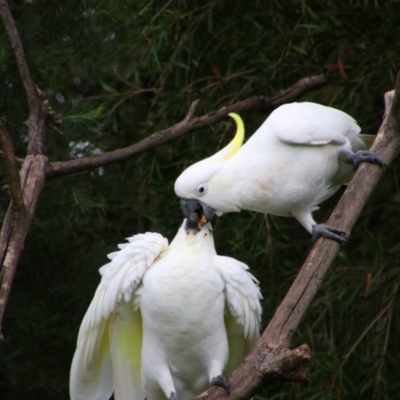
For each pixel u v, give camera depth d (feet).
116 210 39.78
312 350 34.06
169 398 25.91
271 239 36.42
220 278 25.68
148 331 25.95
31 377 36.58
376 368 33.12
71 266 38.09
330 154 28.73
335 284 35.17
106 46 38.06
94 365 26.55
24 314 36.35
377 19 36.73
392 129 26.61
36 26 36.88
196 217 27.12
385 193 40.83
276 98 36.52
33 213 27.61
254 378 22.70
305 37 37.55
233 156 28.37
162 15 37.68
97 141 38.55
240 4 37.96
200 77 40.55
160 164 39.17
